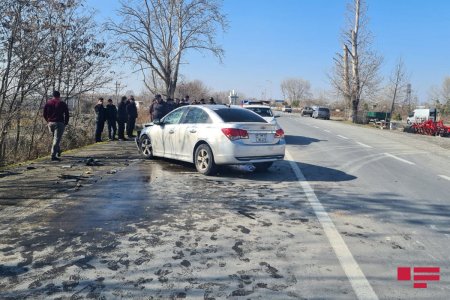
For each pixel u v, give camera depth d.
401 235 4.61
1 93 10.76
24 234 4.39
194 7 29.41
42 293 3.11
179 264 3.68
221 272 3.53
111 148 12.54
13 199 5.86
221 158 7.74
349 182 7.75
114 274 3.45
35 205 5.56
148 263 3.69
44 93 12.41
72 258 3.77
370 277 3.50
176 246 4.12
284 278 3.44
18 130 12.03
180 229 4.65
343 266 3.71
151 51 29.44
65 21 12.71
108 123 15.34
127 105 16.34
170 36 30.03
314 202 6.01
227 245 4.17
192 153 8.43
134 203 5.75
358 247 4.20
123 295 3.10
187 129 8.56
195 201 5.93
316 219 5.14
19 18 10.46
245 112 8.63
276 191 6.73
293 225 4.88
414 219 5.26
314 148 14.04
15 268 3.54
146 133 10.04
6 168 8.48
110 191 6.48
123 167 8.88
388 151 13.90
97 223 4.81
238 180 7.64
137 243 4.18
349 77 40.94
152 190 6.61
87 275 3.43
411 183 7.85
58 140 9.69
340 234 4.58
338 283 3.37
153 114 15.49
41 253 3.88
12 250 3.95
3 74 10.68
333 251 4.07
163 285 3.27
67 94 14.32
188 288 3.23
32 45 10.92
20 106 11.35
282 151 8.28
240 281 3.37
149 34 29.06
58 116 9.59
